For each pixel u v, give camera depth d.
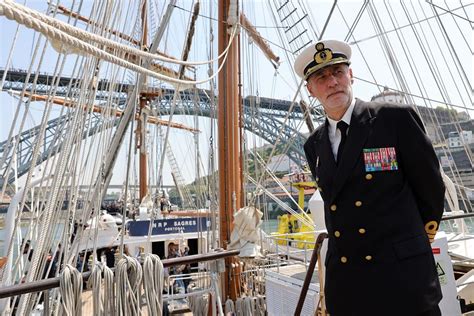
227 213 6.38
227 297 5.79
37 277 2.72
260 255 5.27
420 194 2.13
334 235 2.22
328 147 2.31
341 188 2.14
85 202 3.35
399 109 2.12
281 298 4.59
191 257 3.08
